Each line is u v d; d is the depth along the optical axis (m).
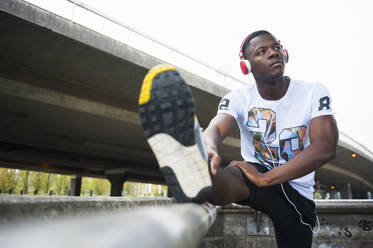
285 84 1.74
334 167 30.09
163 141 0.87
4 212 0.71
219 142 1.46
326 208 2.99
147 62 11.28
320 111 1.55
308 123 1.69
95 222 0.20
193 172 0.86
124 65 10.95
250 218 3.14
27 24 8.49
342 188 42.41
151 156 23.36
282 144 1.73
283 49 1.66
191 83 12.52
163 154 0.88
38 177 43.94
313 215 1.78
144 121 0.88
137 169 28.53
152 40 11.57
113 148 19.91
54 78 11.73
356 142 26.08
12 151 19.47
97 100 13.27
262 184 1.30
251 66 1.68
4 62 10.16
